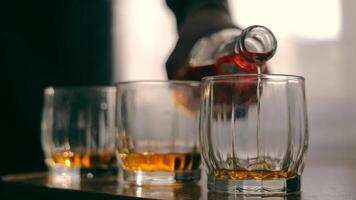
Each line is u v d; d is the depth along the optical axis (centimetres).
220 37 71
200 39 75
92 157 71
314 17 139
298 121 56
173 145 65
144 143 64
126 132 64
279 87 55
